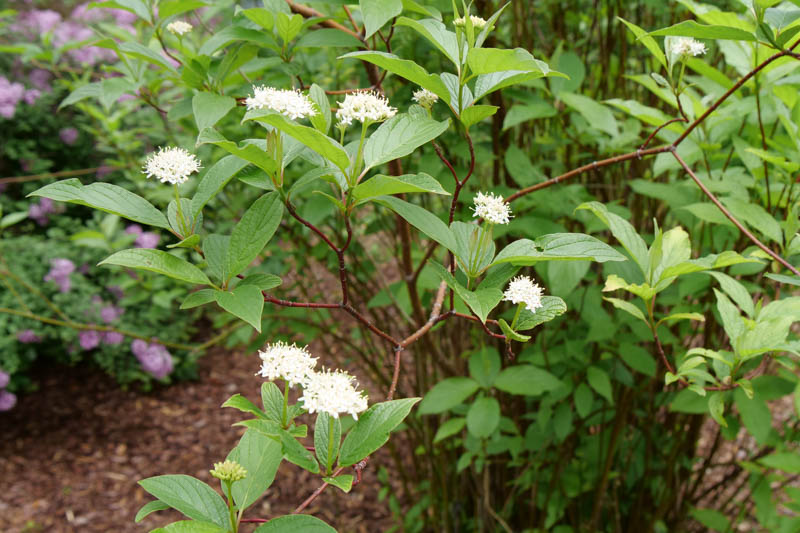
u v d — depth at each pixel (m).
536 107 0.80
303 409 0.48
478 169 1.11
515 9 0.98
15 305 1.83
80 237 1.20
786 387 0.77
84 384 2.16
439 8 0.82
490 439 1.09
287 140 0.50
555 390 0.98
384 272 1.84
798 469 0.84
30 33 2.07
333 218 1.18
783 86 0.69
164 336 2.04
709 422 1.64
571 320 1.05
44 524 1.57
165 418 2.01
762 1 0.51
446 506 1.24
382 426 0.45
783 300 0.61
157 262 0.44
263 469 0.47
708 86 0.85
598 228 0.85
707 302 0.87
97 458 1.82
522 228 0.85
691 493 1.17
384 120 0.50
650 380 1.01
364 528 1.51
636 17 1.09
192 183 1.43
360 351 1.28
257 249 0.48
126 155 1.62
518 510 1.26
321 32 0.69
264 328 1.25
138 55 0.66
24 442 1.87
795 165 0.64
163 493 0.44
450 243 0.50
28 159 2.18
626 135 0.88
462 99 0.55
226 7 1.00
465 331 1.22
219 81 0.67
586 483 1.15
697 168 0.97
